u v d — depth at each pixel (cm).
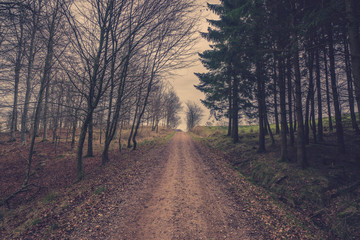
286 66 1037
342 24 724
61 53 751
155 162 1312
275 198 791
